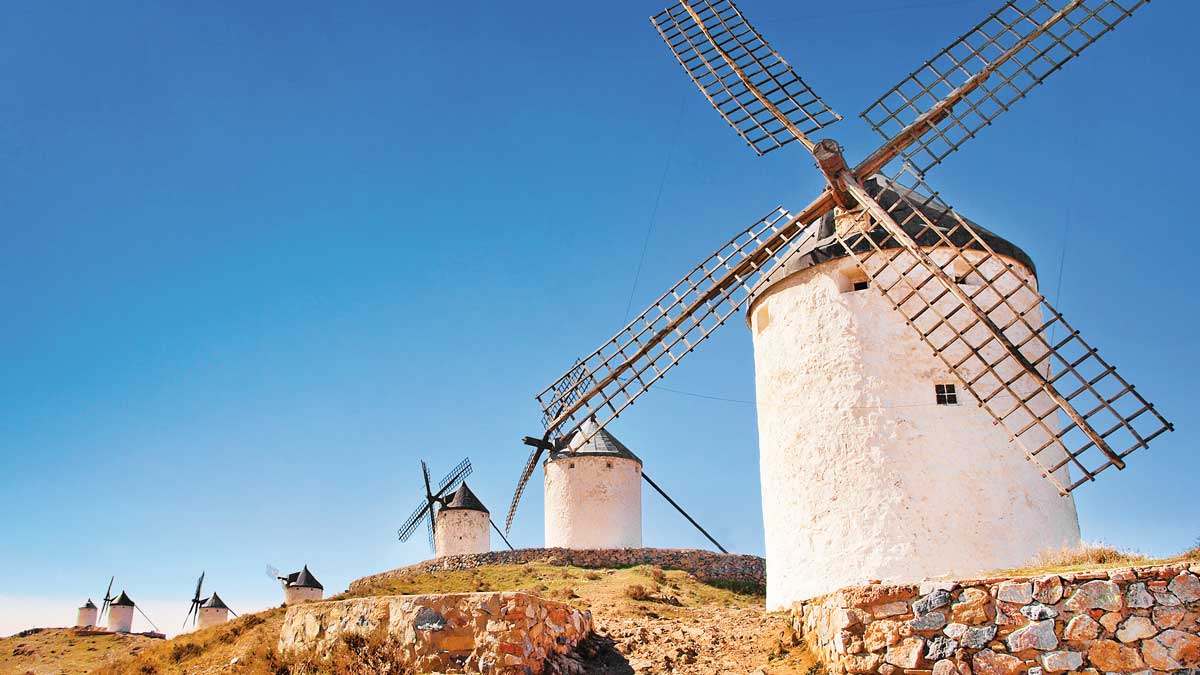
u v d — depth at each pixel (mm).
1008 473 17266
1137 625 9633
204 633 20688
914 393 17734
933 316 18062
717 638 14773
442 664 12414
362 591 29297
